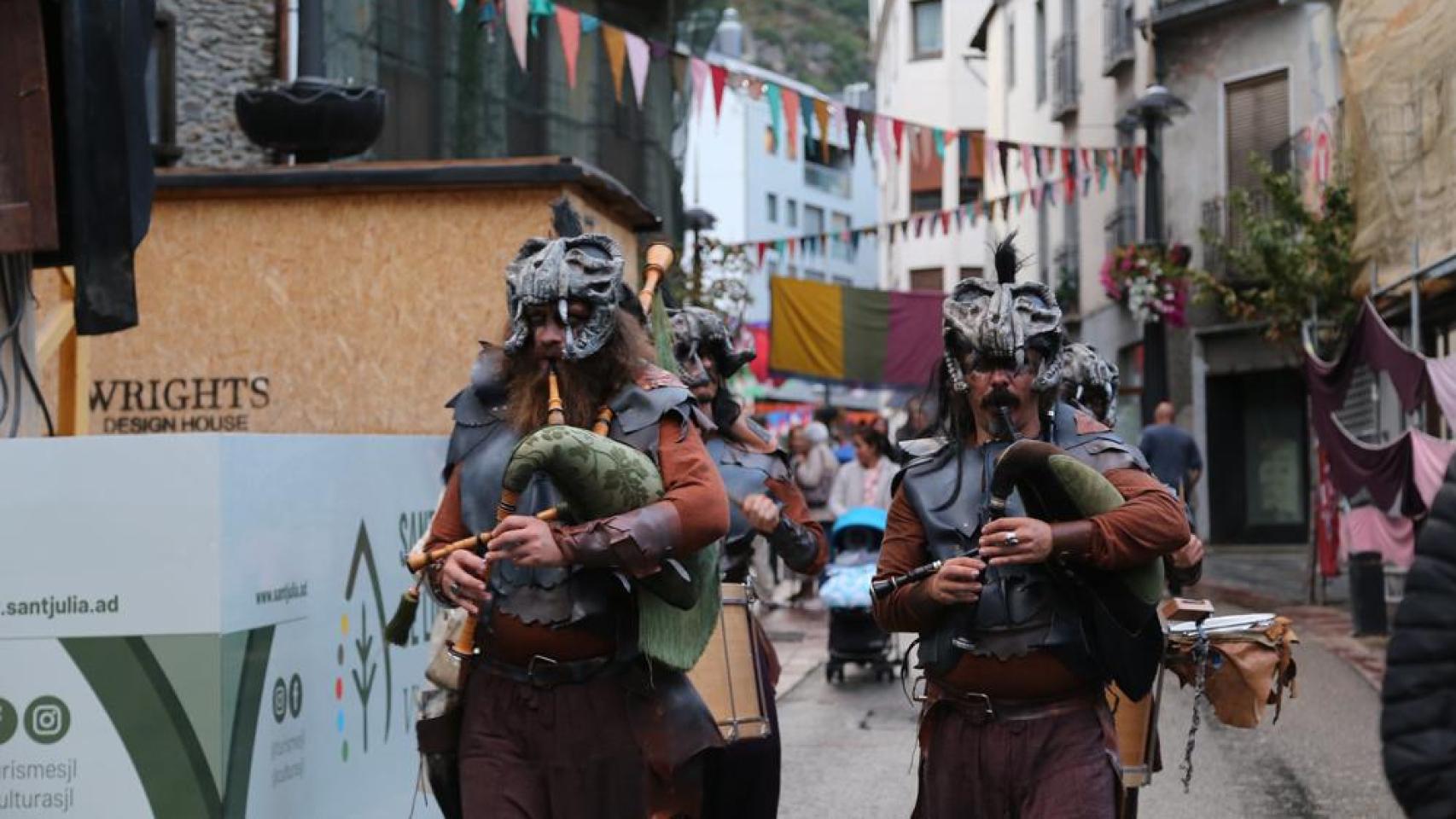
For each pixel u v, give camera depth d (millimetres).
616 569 4648
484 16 12102
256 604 5070
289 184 9562
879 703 13281
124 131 7301
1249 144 32281
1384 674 2889
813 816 9133
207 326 9703
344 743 5852
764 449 6891
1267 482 32875
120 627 4820
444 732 4898
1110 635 4996
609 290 4719
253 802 5035
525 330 4750
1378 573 16516
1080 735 5027
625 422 4762
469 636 4672
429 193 9562
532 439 4531
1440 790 2783
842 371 32750
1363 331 16297
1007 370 5188
